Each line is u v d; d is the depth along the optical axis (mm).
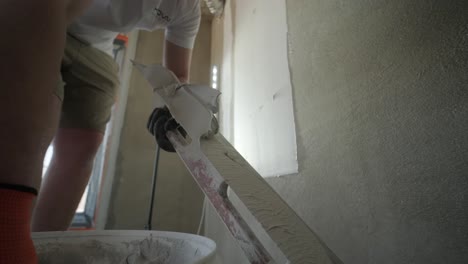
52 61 282
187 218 1414
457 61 339
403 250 392
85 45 901
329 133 575
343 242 505
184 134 522
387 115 439
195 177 409
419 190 377
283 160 747
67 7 337
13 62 253
